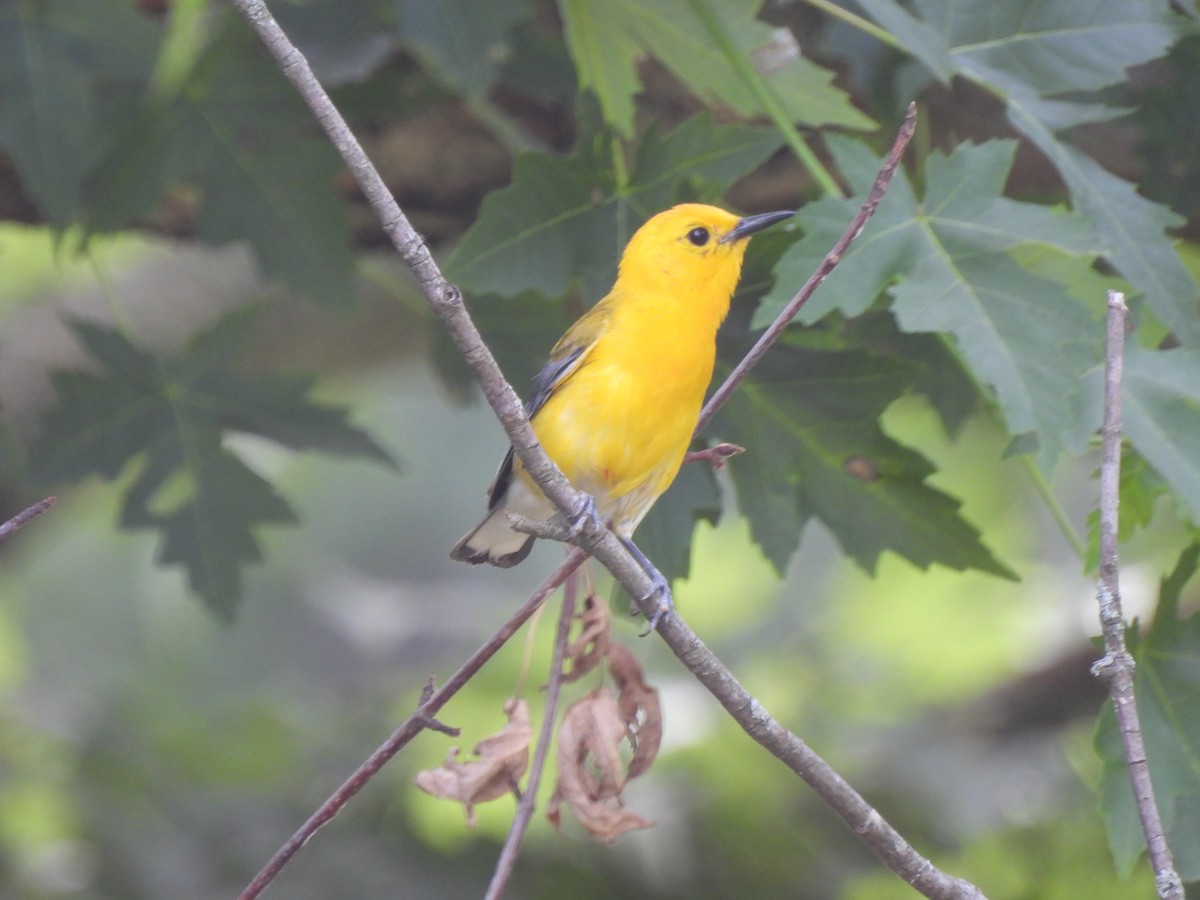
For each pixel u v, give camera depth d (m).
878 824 6.64
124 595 22.75
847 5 10.57
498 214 8.95
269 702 16.58
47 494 11.21
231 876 14.13
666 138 9.20
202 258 15.39
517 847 7.03
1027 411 7.46
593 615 7.57
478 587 25.44
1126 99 10.90
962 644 17.66
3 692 16.38
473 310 10.44
